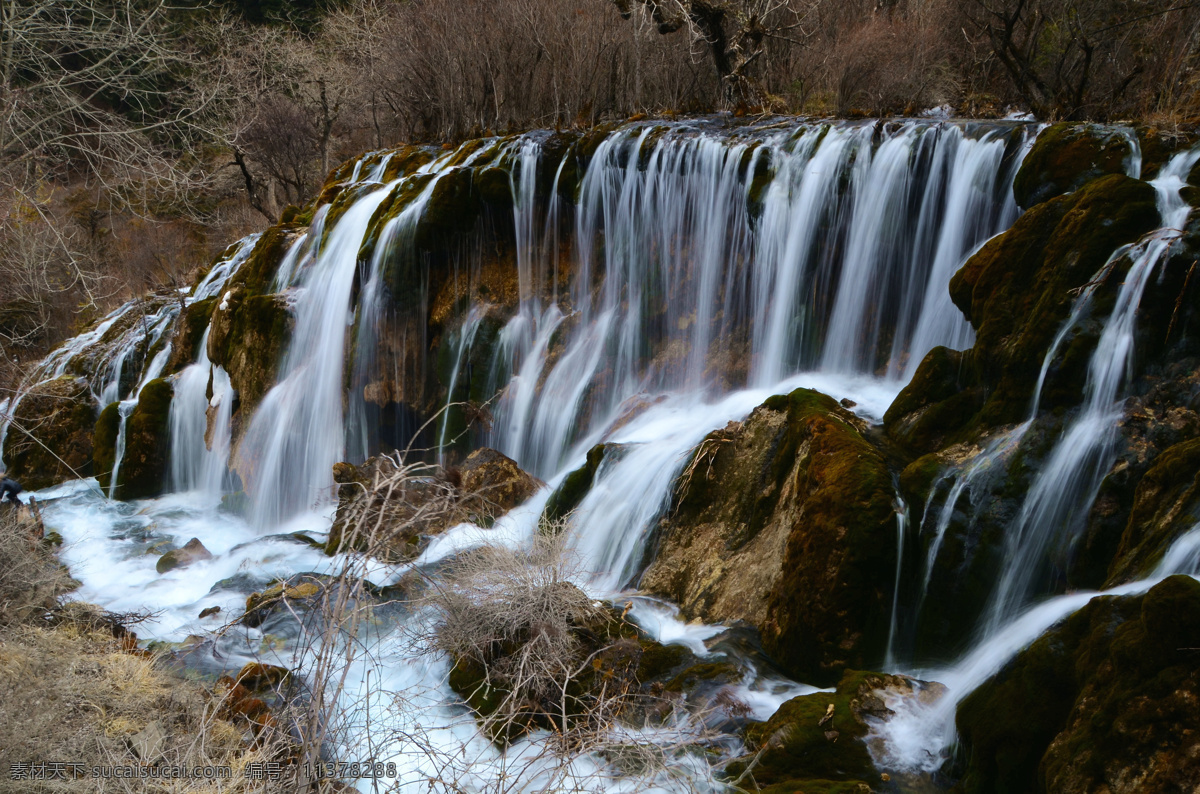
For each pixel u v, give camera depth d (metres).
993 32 9.67
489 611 4.75
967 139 6.68
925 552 4.71
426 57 13.02
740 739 4.07
